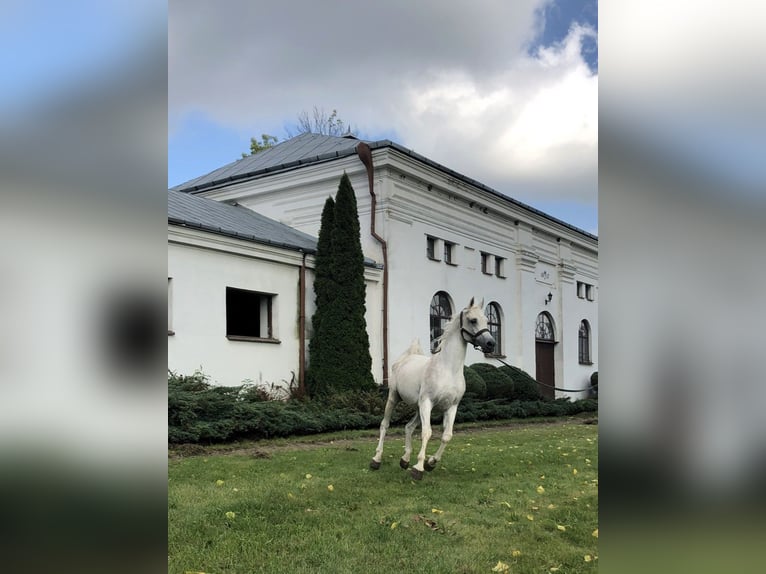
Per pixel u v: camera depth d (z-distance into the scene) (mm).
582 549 4051
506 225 20156
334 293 13148
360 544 4012
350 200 13555
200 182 19984
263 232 13633
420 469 6137
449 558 3785
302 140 21250
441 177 16688
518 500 5438
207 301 11352
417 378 6684
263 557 3721
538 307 21625
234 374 11727
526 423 15492
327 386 12719
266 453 7941
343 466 7047
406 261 15727
